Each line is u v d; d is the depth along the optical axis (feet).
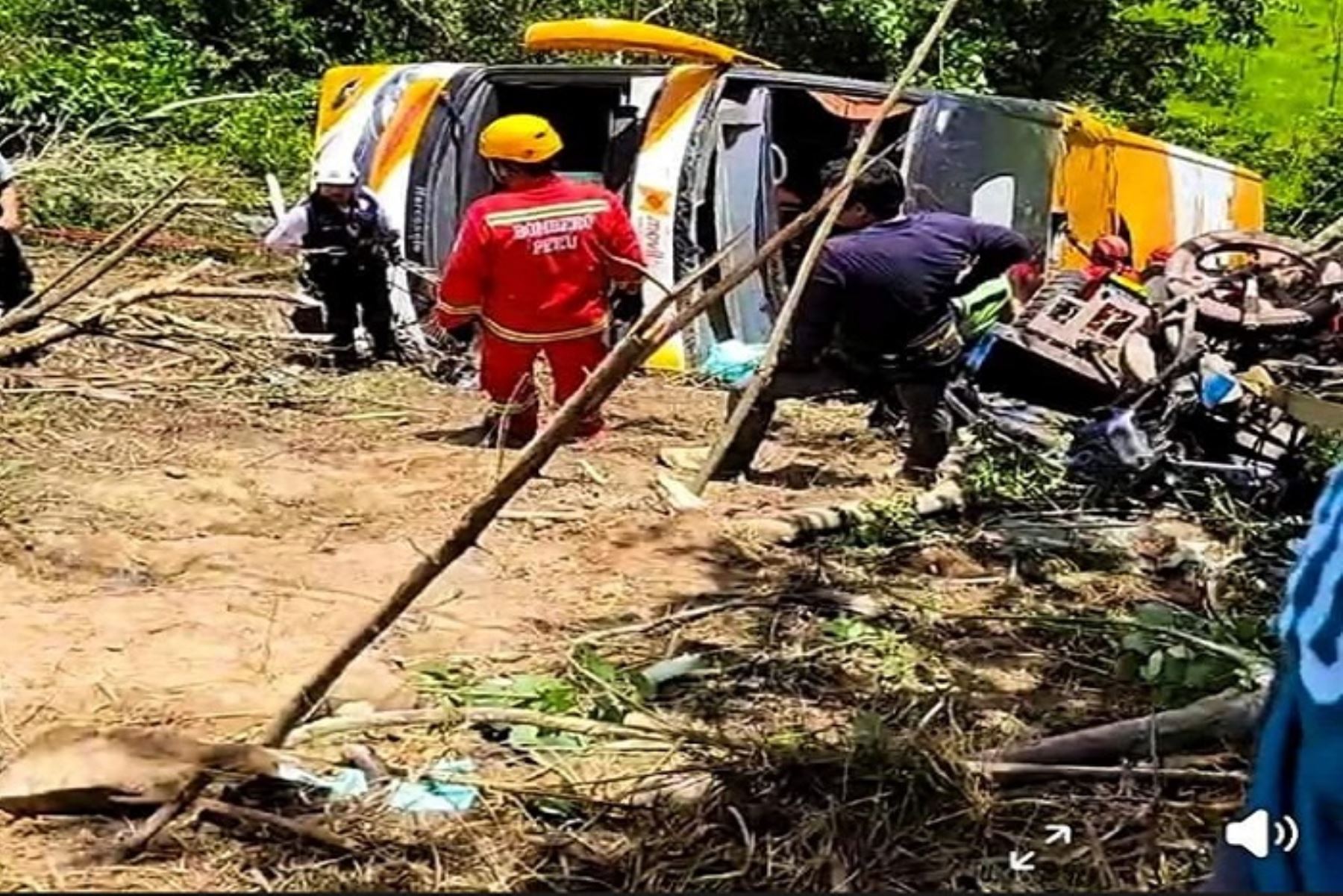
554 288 25.31
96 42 58.90
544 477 23.06
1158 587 18.95
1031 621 16.96
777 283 32.53
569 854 11.76
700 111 32.96
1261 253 24.43
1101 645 16.43
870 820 11.99
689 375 32.53
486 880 11.46
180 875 11.43
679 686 15.03
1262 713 5.28
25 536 18.85
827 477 24.75
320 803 12.34
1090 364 24.30
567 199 25.44
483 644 16.16
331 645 15.92
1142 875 11.35
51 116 52.85
